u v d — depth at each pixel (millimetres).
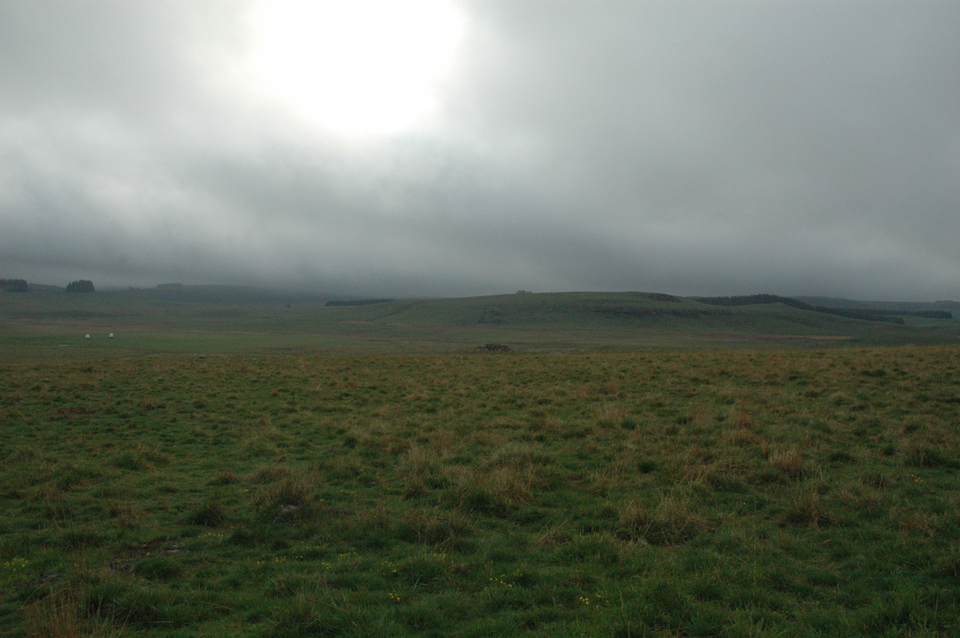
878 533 7539
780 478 9961
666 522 8016
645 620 5523
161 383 25562
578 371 26125
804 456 11109
